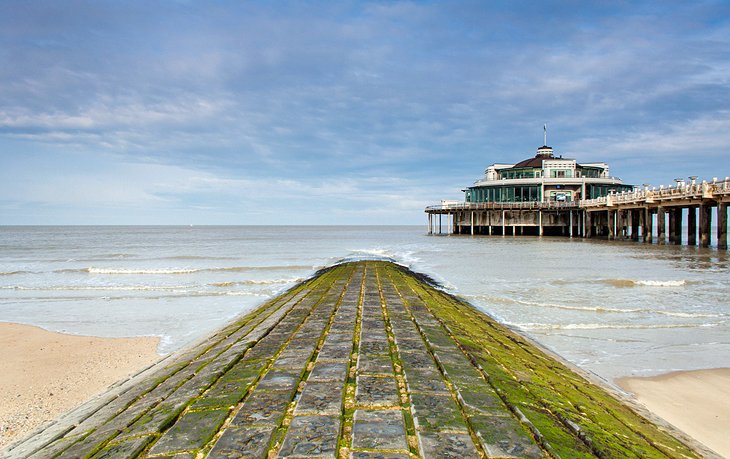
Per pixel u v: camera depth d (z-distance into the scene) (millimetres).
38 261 40531
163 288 23297
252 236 107750
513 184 69250
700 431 6938
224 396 5871
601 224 68062
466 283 22062
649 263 30359
